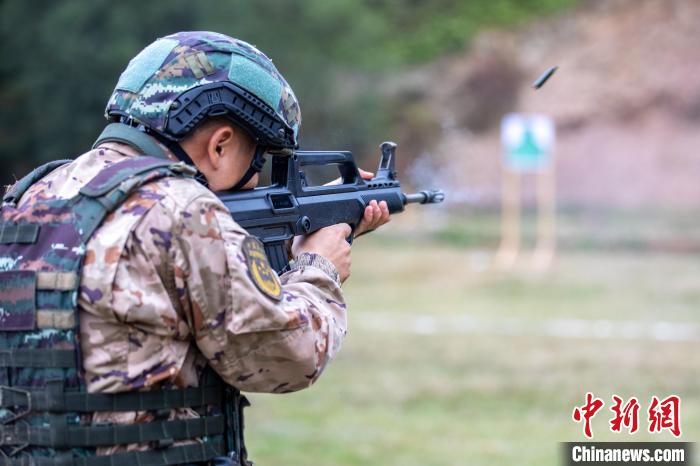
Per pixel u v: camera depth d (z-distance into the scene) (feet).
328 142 207.82
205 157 17.53
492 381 68.49
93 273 15.70
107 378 15.67
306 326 16.60
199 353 16.57
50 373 15.88
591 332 90.53
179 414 16.35
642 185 202.90
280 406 60.18
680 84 217.56
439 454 48.93
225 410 17.03
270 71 17.81
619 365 74.13
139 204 15.92
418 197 23.50
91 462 15.76
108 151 17.02
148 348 15.81
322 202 20.39
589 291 120.16
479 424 56.18
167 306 15.75
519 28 238.48
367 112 210.59
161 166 16.34
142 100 16.96
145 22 173.78
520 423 56.39
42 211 16.53
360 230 21.84
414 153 215.72
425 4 246.27
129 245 15.71
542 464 47.09
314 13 193.36
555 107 220.23
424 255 153.79
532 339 86.58
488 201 199.52
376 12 244.22
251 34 183.83
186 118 16.87
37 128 189.16
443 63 233.55
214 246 15.94
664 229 171.32
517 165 163.94
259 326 15.98
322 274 18.06
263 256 16.51
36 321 15.98
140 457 15.96
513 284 127.65
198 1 174.19
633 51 225.76
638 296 115.03
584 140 214.48
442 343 84.79
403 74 231.71
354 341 85.76
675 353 78.89
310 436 52.37
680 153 208.13
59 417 15.80
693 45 223.30
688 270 132.46
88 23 173.99
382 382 67.92
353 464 46.73
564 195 202.80
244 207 18.39
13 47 182.19
